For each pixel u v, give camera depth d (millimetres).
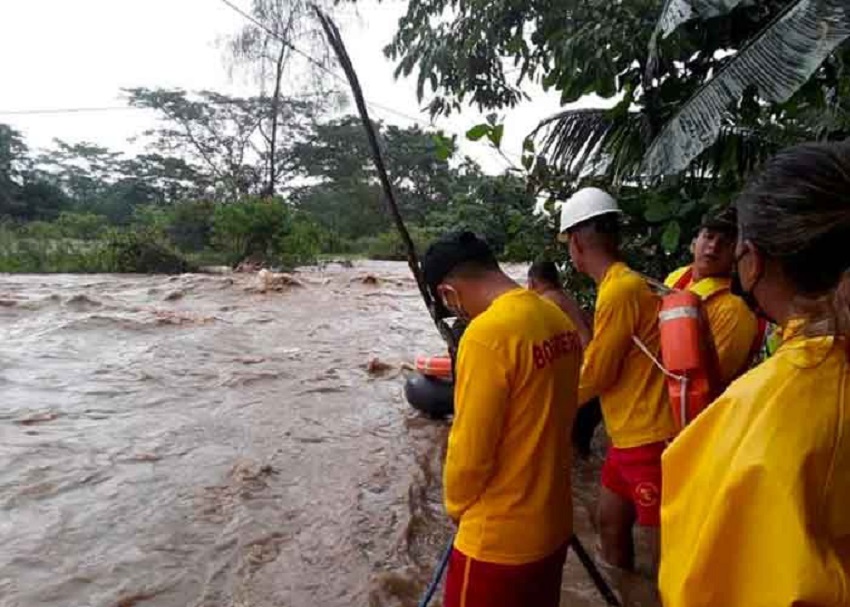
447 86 7234
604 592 2789
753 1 3789
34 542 3986
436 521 4297
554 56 5367
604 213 3027
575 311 4145
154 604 3414
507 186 6082
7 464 5113
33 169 52062
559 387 2139
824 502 1048
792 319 1146
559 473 2168
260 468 5000
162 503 4508
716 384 2750
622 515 3305
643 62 5039
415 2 7277
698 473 1179
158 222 25719
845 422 1055
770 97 3379
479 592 2148
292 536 4066
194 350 8992
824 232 1077
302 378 7688
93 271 20594
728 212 3223
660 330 2809
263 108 45375
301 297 14180
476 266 2234
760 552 1041
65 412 6410
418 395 6133
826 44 3295
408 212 43688
